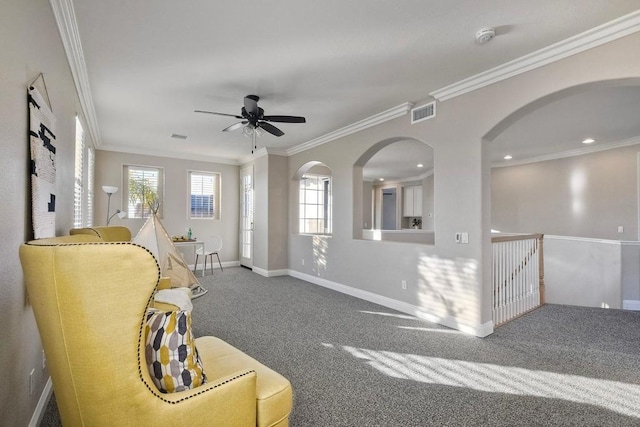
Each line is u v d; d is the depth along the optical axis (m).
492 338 3.19
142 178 6.63
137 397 1.08
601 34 2.36
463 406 2.06
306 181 7.55
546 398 2.15
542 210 6.62
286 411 1.48
